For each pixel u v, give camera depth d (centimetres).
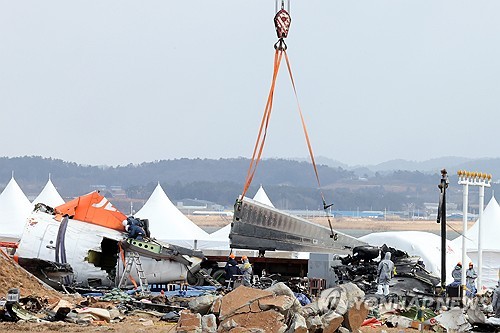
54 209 6044
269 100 6000
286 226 6781
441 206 5891
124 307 4456
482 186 6506
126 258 5853
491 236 8100
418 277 5875
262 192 10419
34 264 5491
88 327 3756
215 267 6512
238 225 6575
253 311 3484
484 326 4378
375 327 4322
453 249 7412
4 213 9300
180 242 8431
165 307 4494
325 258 6228
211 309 3559
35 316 3962
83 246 5766
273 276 6469
